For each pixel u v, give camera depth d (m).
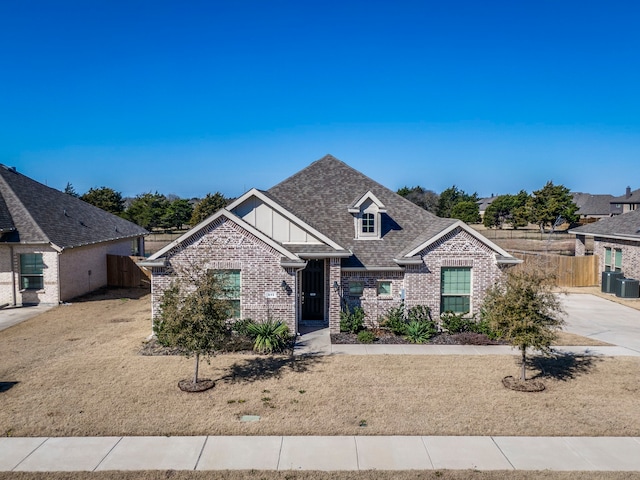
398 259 18.53
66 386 12.86
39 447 9.69
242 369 14.27
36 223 24.66
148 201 77.94
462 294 19.17
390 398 12.09
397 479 8.59
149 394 12.34
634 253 26.70
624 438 10.11
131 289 29.52
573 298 26.48
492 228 88.00
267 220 19.09
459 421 10.81
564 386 12.94
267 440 9.98
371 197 20.59
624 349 16.47
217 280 13.45
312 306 20.48
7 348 16.50
